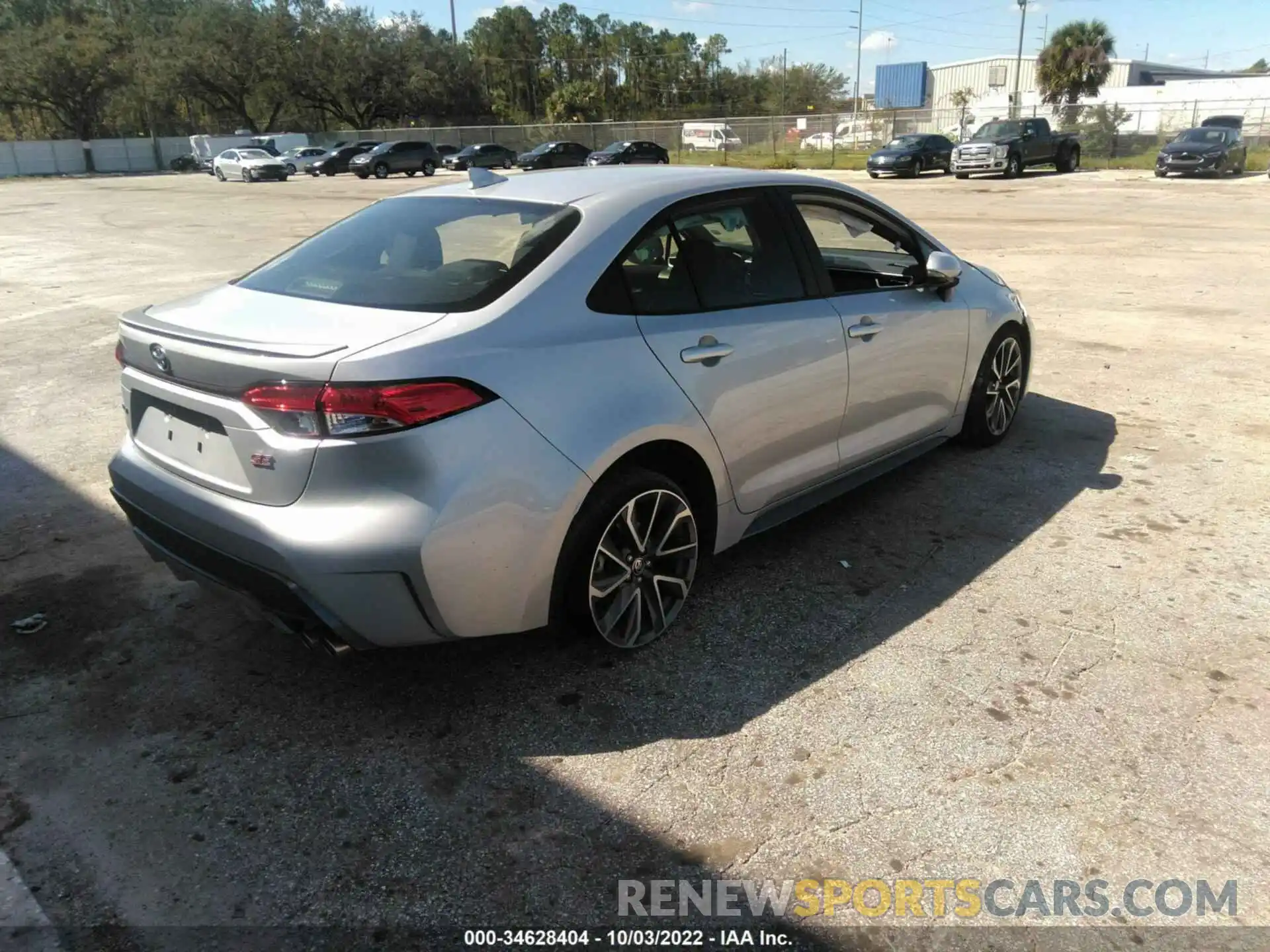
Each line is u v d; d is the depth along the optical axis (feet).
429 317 9.02
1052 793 8.41
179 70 202.49
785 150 154.51
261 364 8.20
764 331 11.30
